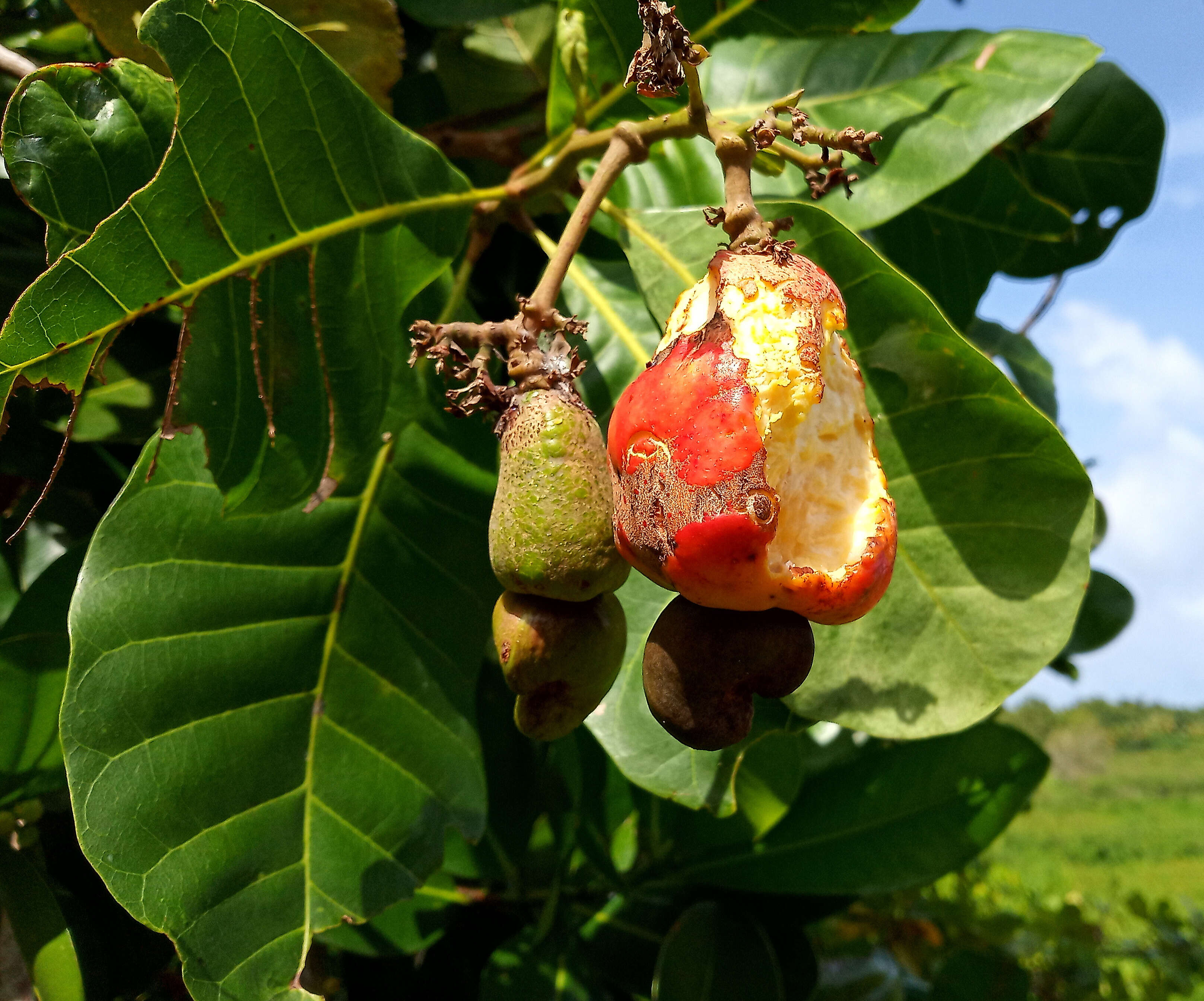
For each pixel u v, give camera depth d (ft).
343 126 0.84
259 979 0.90
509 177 1.43
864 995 1.73
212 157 0.79
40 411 1.19
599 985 1.35
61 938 0.97
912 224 1.44
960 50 1.12
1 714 1.01
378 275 0.92
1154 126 1.44
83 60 1.30
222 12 0.76
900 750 1.39
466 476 1.13
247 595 0.99
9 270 1.25
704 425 0.57
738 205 0.66
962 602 0.92
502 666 0.70
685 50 0.70
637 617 0.99
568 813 1.39
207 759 0.93
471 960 1.38
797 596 0.58
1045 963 2.33
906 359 0.92
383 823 1.01
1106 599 1.69
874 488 0.62
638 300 1.17
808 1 1.18
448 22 1.34
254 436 0.88
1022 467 0.91
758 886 1.36
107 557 0.91
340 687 1.03
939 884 2.53
